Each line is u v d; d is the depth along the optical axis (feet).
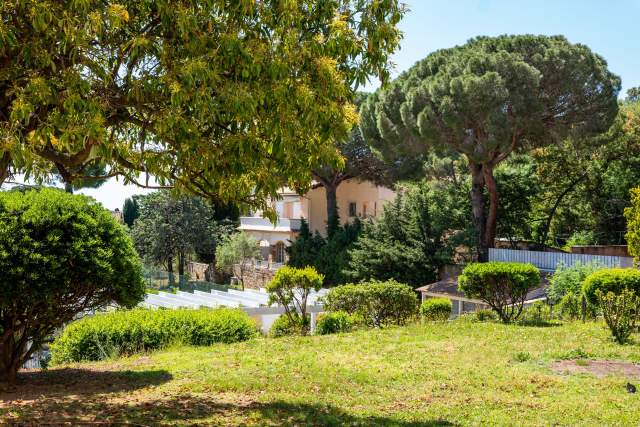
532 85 87.92
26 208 27.50
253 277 151.74
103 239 29.37
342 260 124.77
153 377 32.19
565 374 33.50
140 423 22.13
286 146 22.34
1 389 28.50
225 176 24.39
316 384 31.09
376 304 57.82
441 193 114.52
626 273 51.19
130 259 30.30
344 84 23.95
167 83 21.66
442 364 36.22
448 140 93.04
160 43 23.07
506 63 89.20
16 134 20.67
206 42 22.57
